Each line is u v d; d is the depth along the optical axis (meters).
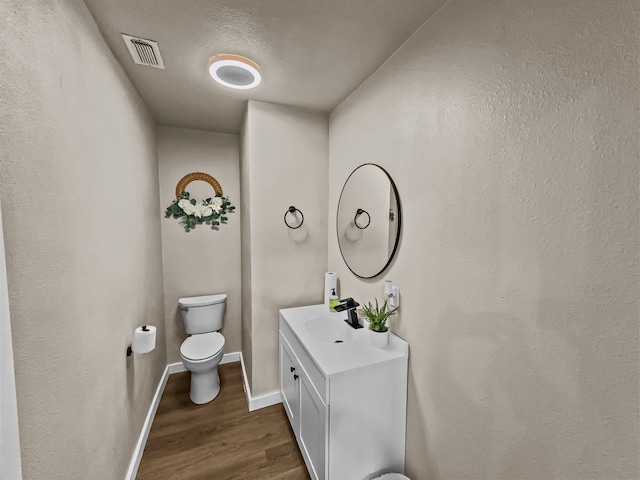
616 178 0.59
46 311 0.76
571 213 0.67
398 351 1.32
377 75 1.47
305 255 2.07
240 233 2.62
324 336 1.75
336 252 2.01
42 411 0.74
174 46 1.27
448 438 1.07
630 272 0.58
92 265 1.03
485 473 0.92
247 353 2.23
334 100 1.85
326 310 1.93
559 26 0.68
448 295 1.06
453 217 1.03
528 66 0.76
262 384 2.02
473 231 0.94
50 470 0.77
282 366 1.92
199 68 1.45
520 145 0.78
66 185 0.87
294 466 1.52
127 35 1.19
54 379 0.79
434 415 1.14
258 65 1.43
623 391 0.59
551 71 0.70
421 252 1.20
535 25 0.74
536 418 0.76
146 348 1.37
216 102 1.87
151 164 2.04
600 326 0.63
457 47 0.98
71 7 0.91
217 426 1.82
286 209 1.98
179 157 2.42
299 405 1.54
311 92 1.73
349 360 1.23
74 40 0.93
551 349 0.72
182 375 2.46
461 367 1.00
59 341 0.82
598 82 0.62
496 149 0.85
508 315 0.83
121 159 1.38
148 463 1.54
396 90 1.32
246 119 1.91
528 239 0.77
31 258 0.71
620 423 0.60
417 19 1.12
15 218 0.65
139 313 1.64
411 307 1.27
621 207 0.59
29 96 0.70
